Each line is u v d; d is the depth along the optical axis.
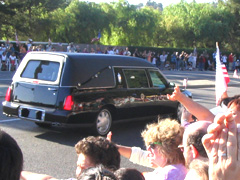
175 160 2.89
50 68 7.67
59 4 46.50
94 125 7.78
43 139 7.68
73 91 7.41
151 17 47.16
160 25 50.06
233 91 20.58
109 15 45.31
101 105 7.83
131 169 2.31
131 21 46.38
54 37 43.25
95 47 36.06
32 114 7.61
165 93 9.27
